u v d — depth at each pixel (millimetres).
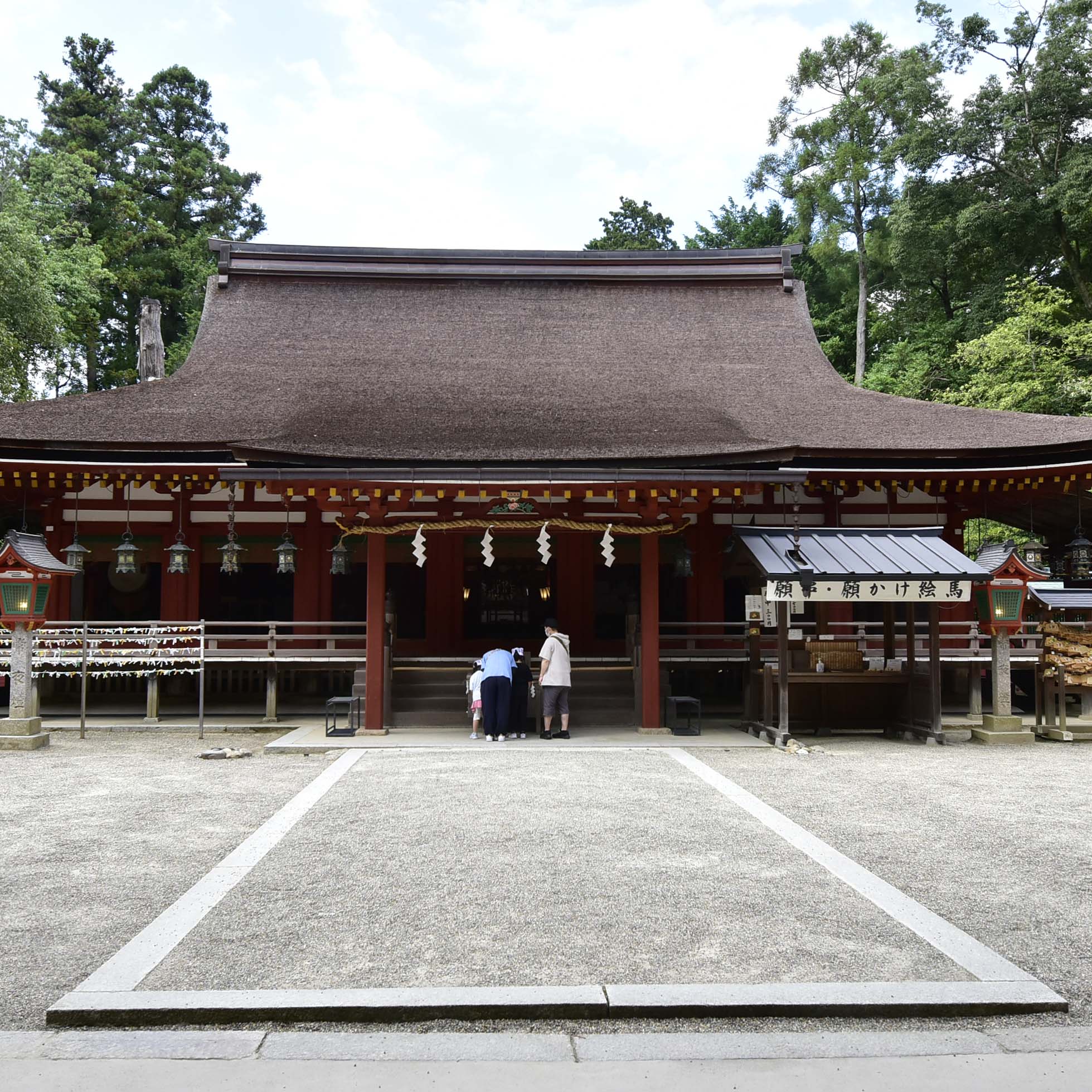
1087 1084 3678
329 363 19812
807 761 11203
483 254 23531
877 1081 3701
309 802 8812
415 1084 3670
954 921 5480
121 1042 4016
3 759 11656
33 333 29328
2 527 17906
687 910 5613
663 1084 3670
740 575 16828
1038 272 35531
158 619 17422
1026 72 34000
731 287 23703
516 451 14617
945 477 15844
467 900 5820
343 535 13789
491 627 18375
